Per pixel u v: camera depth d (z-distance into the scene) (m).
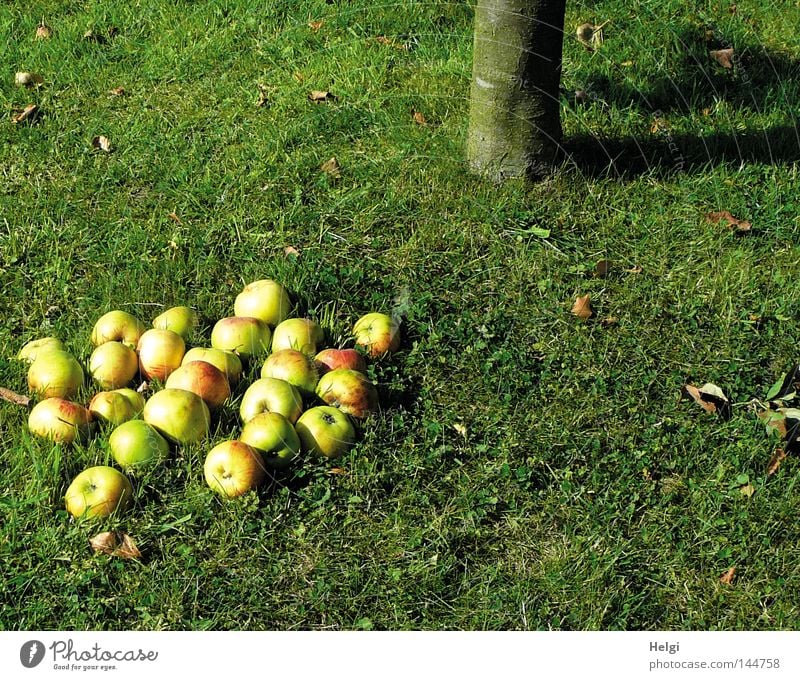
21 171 3.07
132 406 2.51
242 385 2.56
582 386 2.62
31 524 2.40
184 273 2.81
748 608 2.34
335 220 2.94
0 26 3.53
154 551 2.38
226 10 3.56
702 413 2.58
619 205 2.97
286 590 2.36
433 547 2.40
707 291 2.79
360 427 2.52
